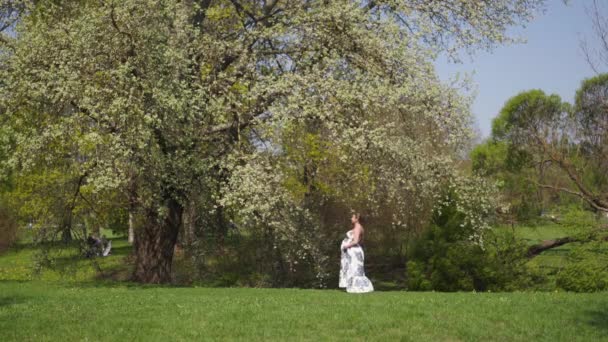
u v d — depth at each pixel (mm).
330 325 10297
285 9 19359
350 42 18625
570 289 21141
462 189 19250
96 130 16062
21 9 18188
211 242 23047
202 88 17094
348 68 19016
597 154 25953
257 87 17562
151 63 16281
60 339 9469
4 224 29484
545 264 22688
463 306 11852
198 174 18016
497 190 20859
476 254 22016
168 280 21031
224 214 20828
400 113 18906
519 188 25062
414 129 19047
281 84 17375
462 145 19203
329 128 17531
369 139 17609
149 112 16062
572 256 21828
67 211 19000
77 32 16141
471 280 22062
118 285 18391
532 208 24984
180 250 28938
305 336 9680
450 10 19688
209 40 18422
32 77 16266
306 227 21078
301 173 22109
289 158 19891
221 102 17438
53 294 14922
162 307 12125
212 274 24188
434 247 22703
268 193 17266
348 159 18500
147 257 20906
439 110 18188
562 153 25312
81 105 15672
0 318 10969
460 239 22547
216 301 13000
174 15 17375
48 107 16500
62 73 15633
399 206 20891
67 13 17750
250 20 20766
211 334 9742
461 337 9594
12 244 30359
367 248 29234
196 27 18594
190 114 16406
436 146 19172
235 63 19500
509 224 23578
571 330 9891
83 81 16250
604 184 25297
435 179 19094
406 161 18250
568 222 22203
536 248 23859
